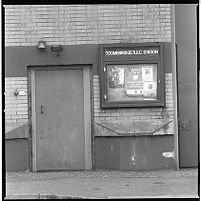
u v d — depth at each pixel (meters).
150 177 9.28
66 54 10.05
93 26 10.04
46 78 10.19
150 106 9.97
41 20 10.04
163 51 9.98
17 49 10.04
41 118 10.18
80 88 10.17
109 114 10.05
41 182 8.99
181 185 8.52
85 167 10.17
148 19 10.04
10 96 10.04
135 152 10.00
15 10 10.02
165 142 10.02
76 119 10.19
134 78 10.01
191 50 10.10
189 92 10.14
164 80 9.99
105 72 9.98
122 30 10.03
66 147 10.20
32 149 10.16
